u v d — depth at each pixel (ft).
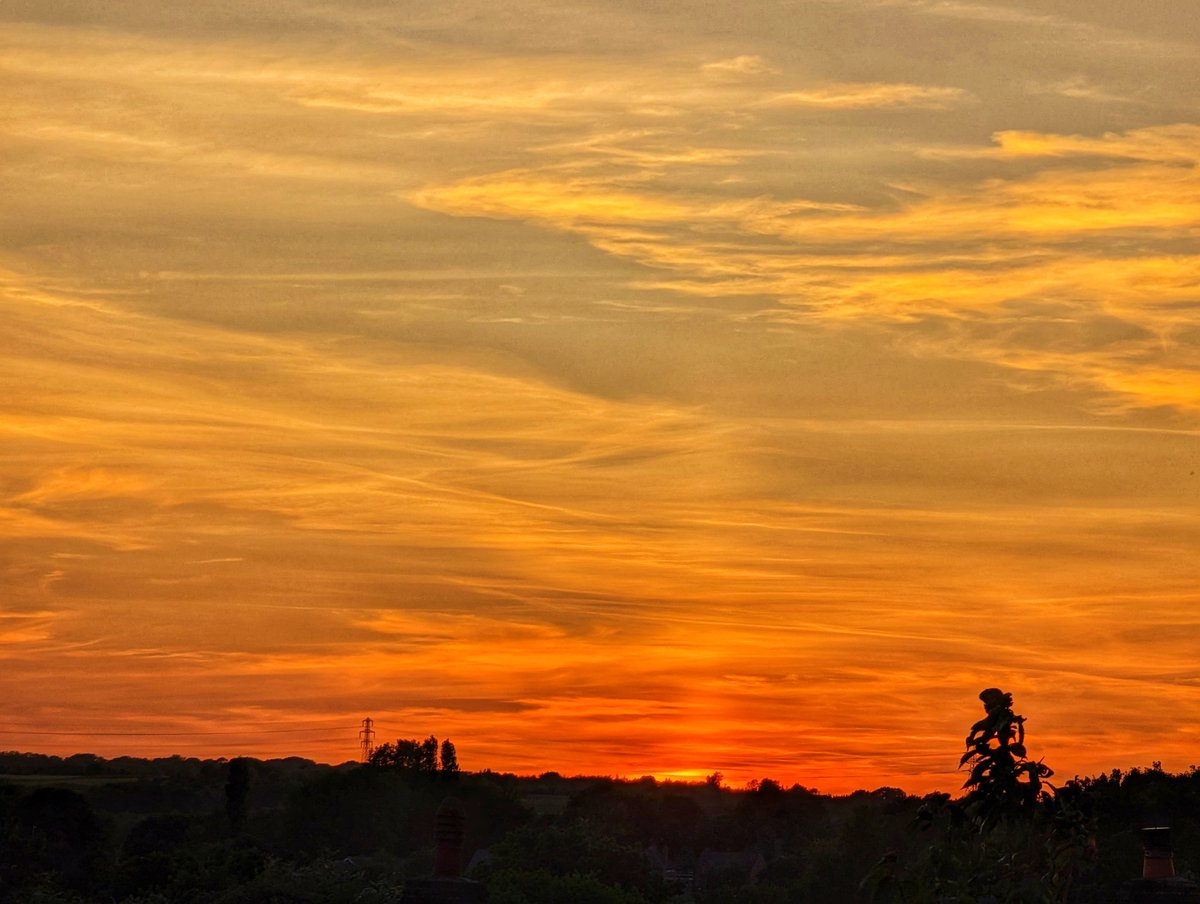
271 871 97.50
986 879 37.78
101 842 197.57
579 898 99.14
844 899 194.29
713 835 310.04
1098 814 37.78
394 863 153.89
